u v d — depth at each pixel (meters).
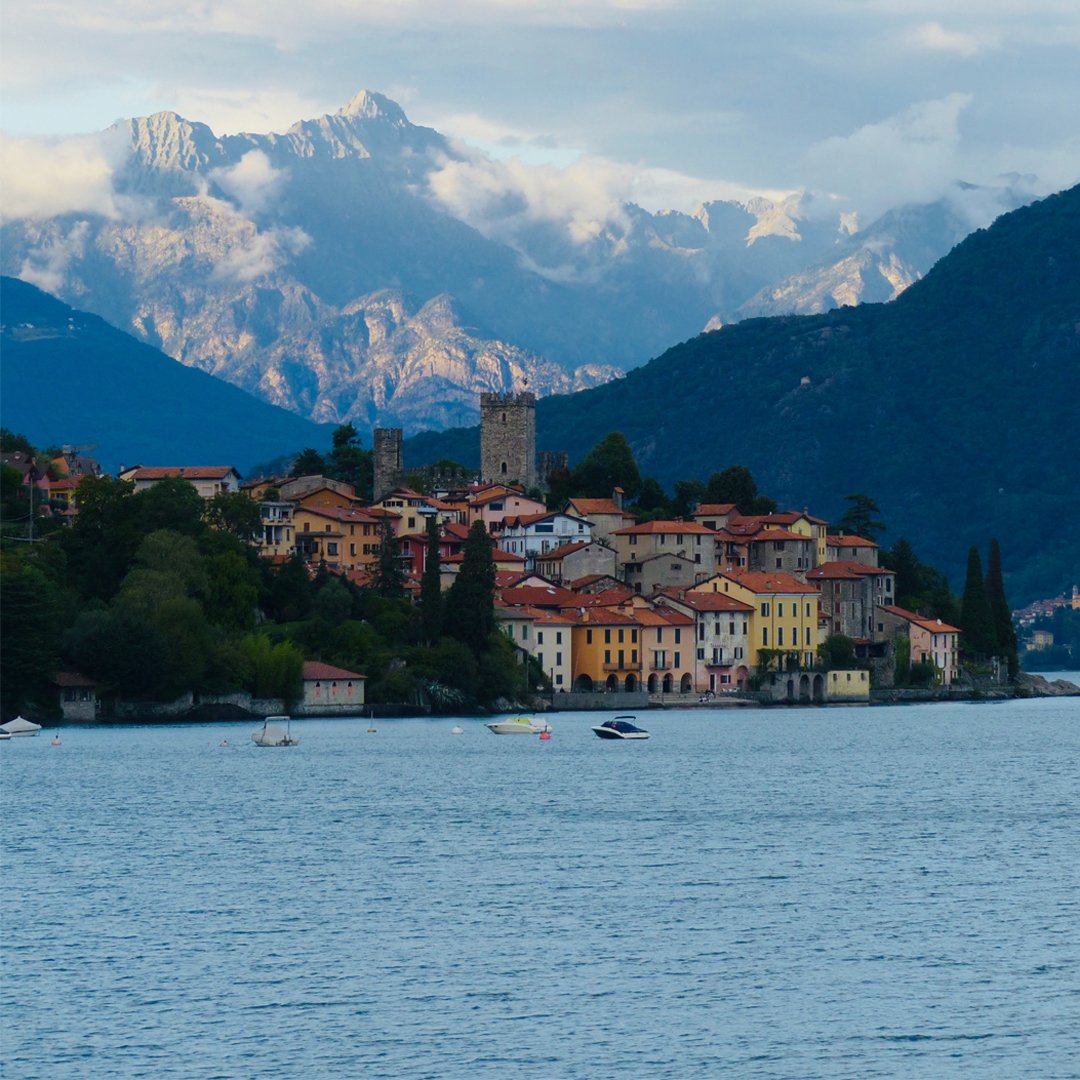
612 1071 189.62
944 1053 195.00
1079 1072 189.38
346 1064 191.38
